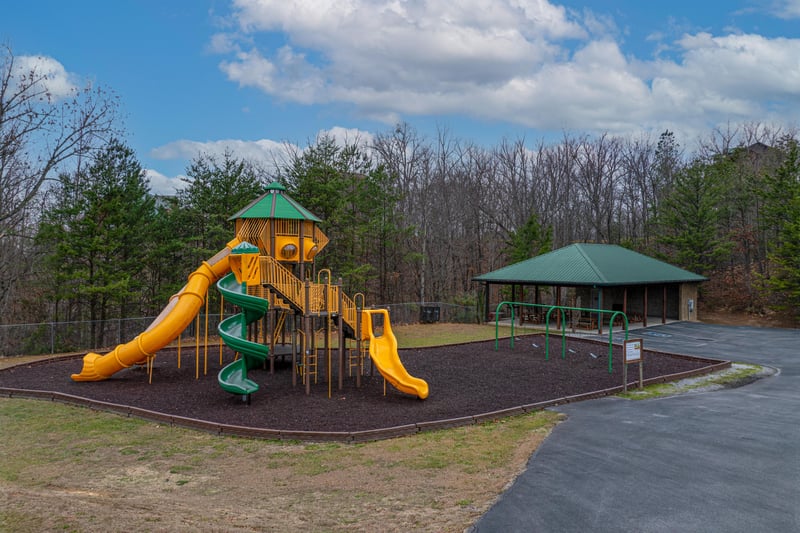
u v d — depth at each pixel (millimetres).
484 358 20203
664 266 34250
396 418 11969
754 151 53906
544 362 19219
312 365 18266
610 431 10539
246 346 13961
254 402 13703
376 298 43188
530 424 11359
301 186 32500
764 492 7305
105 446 10438
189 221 31875
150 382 16281
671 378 16016
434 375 16984
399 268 44562
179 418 11812
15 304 31719
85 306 30906
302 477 8516
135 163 28266
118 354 16188
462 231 52594
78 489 8039
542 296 44062
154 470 9039
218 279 18109
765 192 38375
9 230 25453
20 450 10227
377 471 8695
